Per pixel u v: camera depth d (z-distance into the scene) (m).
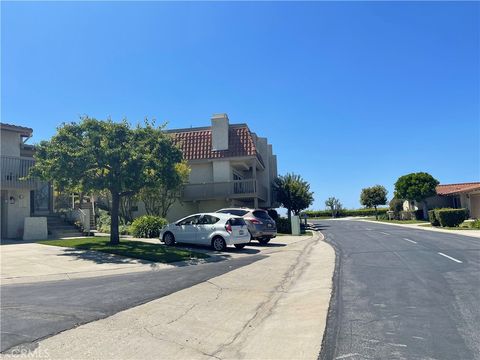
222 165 33.81
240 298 10.12
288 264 15.58
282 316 8.53
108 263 14.68
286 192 43.59
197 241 19.70
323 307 8.91
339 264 14.96
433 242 21.50
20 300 9.07
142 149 18.38
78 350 6.16
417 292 9.92
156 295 9.84
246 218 22.75
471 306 8.54
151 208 31.72
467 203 45.94
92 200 29.34
